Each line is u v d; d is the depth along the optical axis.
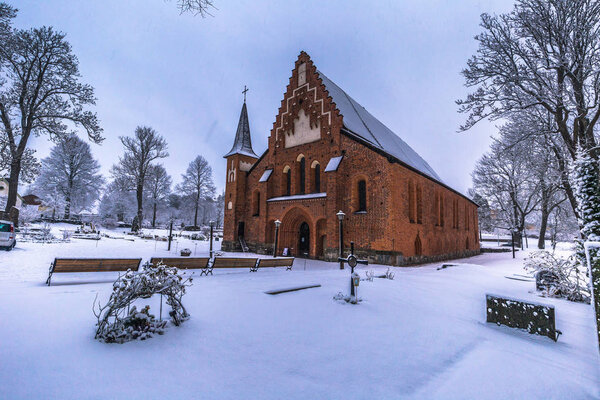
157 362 4.04
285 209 25.92
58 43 25.34
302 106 26.75
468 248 38.72
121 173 47.94
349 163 22.86
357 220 21.80
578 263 8.88
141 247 26.64
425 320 6.80
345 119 26.44
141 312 5.12
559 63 13.73
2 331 4.71
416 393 3.60
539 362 4.79
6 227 17.44
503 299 6.54
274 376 3.85
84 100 27.36
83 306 6.32
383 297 8.77
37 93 25.42
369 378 3.93
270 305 7.22
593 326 6.68
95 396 3.14
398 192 21.20
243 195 31.27
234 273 13.23
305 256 25.25
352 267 8.16
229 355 4.40
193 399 3.20
